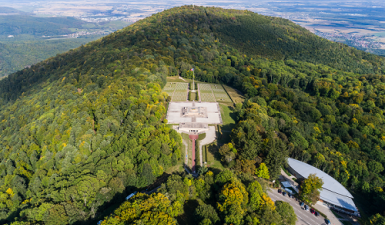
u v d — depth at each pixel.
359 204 133.88
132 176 121.12
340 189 133.25
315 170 145.50
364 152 178.50
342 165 153.50
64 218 95.69
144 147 138.62
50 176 127.06
